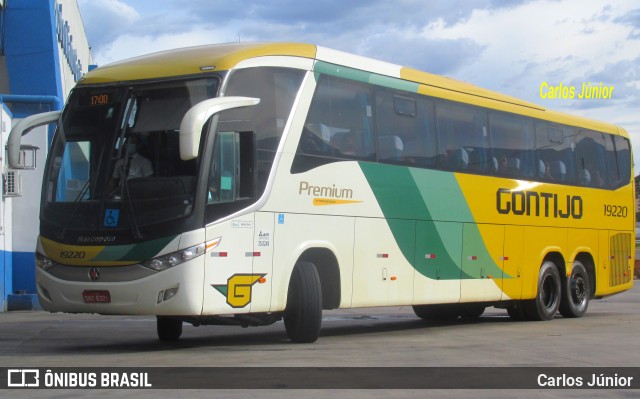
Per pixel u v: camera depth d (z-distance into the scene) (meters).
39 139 21.06
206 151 10.26
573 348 11.75
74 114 11.16
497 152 15.82
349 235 12.34
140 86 10.85
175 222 10.12
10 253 20.02
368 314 19.41
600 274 18.83
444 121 14.55
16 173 18.89
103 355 10.45
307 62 11.83
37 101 21.36
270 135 11.13
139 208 10.27
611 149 19.55
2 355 10.52
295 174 11.45
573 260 17.98
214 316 11.19
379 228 12.91
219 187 10.41
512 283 16.05
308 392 7.84
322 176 11.88
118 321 16.42
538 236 16.84
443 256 14.28
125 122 10.72
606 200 19.12
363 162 12.67
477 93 15.51
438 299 14.18
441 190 14.28
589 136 18.81
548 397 8.03
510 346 11.94
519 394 8.09
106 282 10.26
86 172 10.76
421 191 13.81
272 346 11.57
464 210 14.80
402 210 13.38
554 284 17.34
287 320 11.81
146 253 10.09
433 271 14.05
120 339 12.90
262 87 11.09
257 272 10.82
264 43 11.52
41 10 23.91
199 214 10.16
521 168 16.47
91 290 10.33
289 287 11.70
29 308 19.61
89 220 10.49
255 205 10.80
